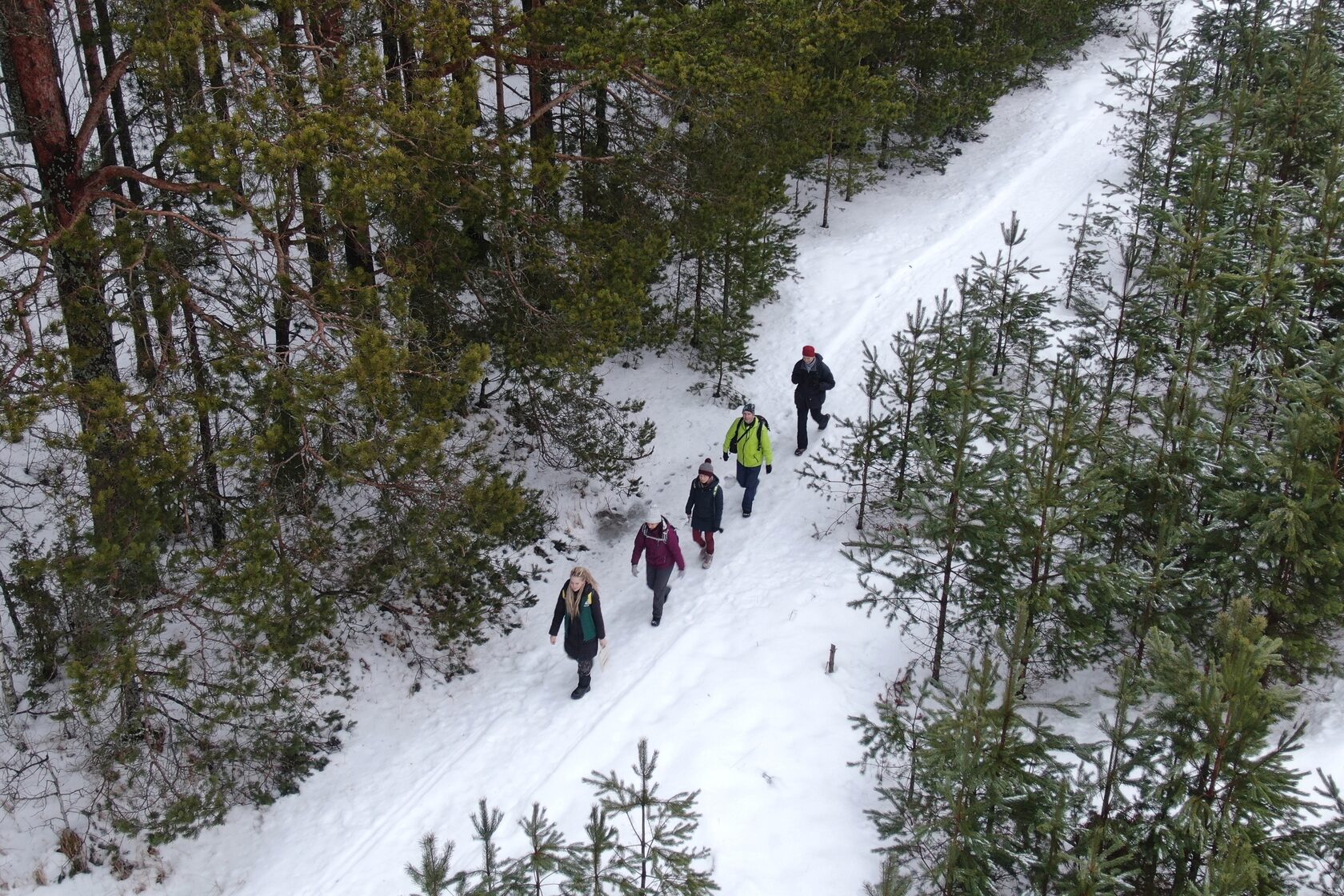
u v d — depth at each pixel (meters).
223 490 11.58
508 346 12.55
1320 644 8.27
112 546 8.00
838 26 15.78
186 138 8.22
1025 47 23.50
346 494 11.64
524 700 10.88
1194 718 6.30
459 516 10.23
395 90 10.62
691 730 9.55
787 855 8.02
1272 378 9.38
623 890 6.64
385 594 11.72
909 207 23.42
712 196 14.28
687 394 17.19
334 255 12.73
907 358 11.93
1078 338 14.33
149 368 9.98
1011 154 25.47
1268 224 12.71
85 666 8.15
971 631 9.30
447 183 10.93
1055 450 8.38
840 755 9.04
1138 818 6.75
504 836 8.73
